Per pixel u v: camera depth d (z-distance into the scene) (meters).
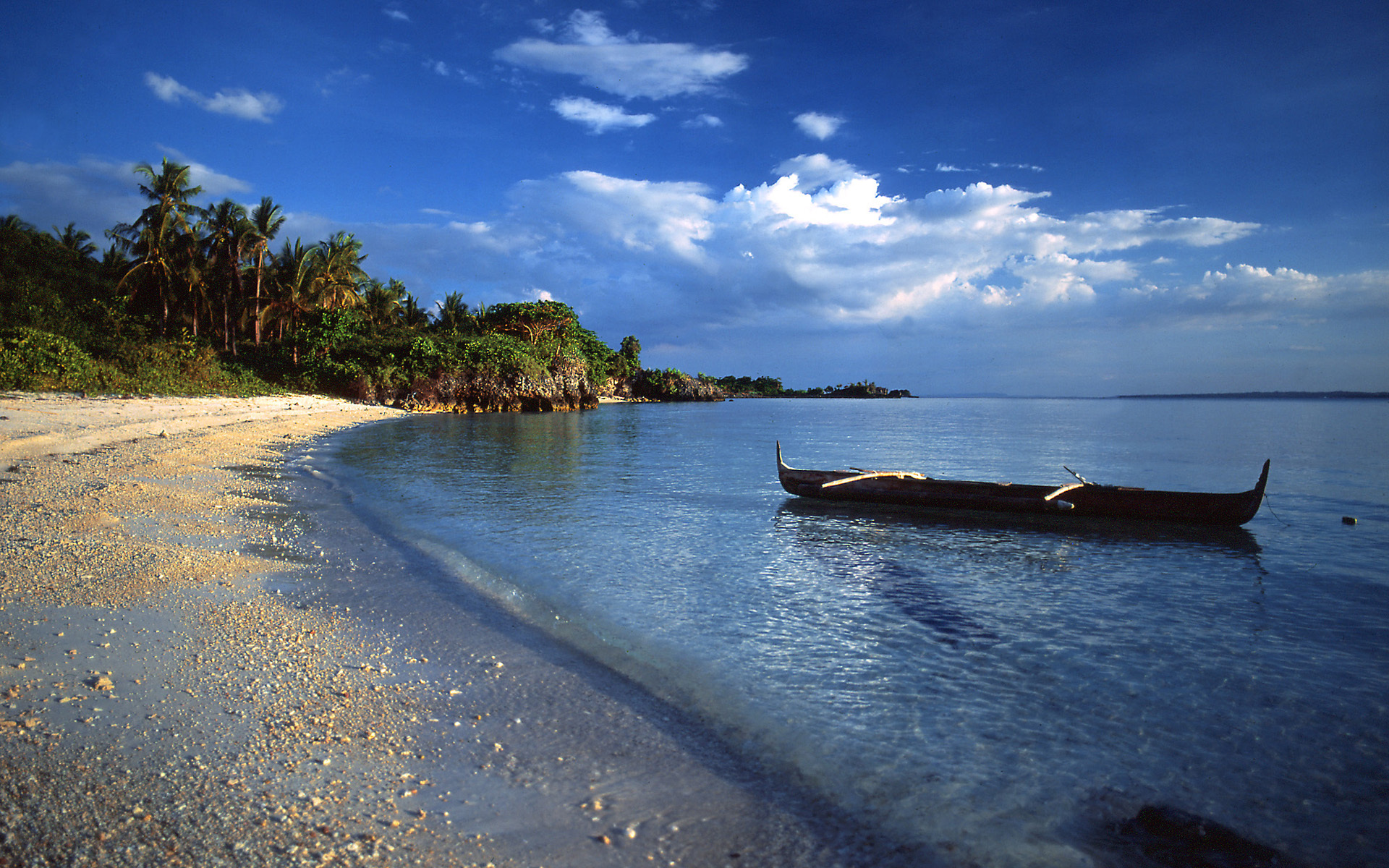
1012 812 3.80
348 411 44.34
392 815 3.51
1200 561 9.84
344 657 5.55
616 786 3.93
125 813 3.36
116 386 29.94
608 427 42.91
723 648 6.16
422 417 47.06
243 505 11.62
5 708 4.31
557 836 3.42
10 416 18.91
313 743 4.18
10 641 5.35
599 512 12.92
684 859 3.31
